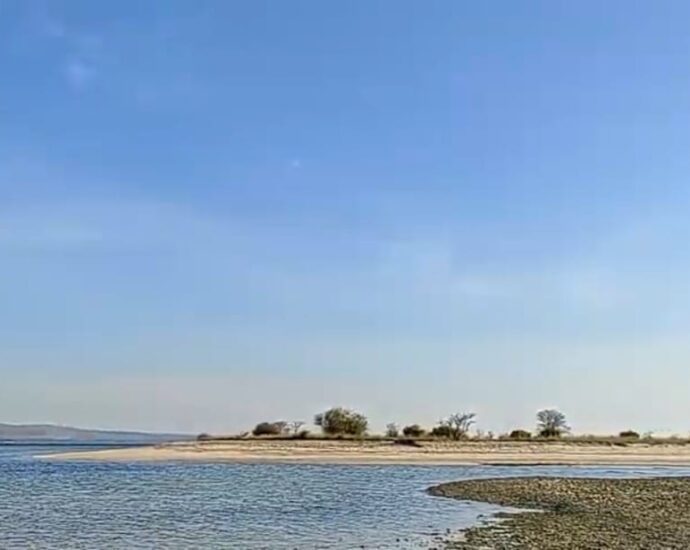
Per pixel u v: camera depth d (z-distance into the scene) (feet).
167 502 135.64
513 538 88.69
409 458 295.89
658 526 98.43
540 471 228.63
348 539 91.20
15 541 91.50
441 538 90.27
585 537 88.53
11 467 247.29
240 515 115.96
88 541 91.20
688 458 311.27
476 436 371.97
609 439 368.89
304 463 269.44
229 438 357.00
